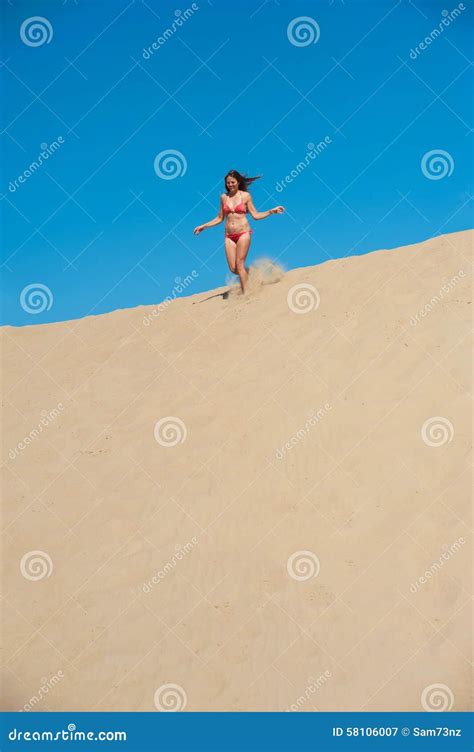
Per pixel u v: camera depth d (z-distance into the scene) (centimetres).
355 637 616
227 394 957
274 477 789
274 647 632
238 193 1195
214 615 675
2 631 717
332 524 712
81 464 932
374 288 1030
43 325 1468
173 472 859
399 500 698
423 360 830
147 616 695
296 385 902
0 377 1248
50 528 832
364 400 821
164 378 1066
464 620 590
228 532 752
